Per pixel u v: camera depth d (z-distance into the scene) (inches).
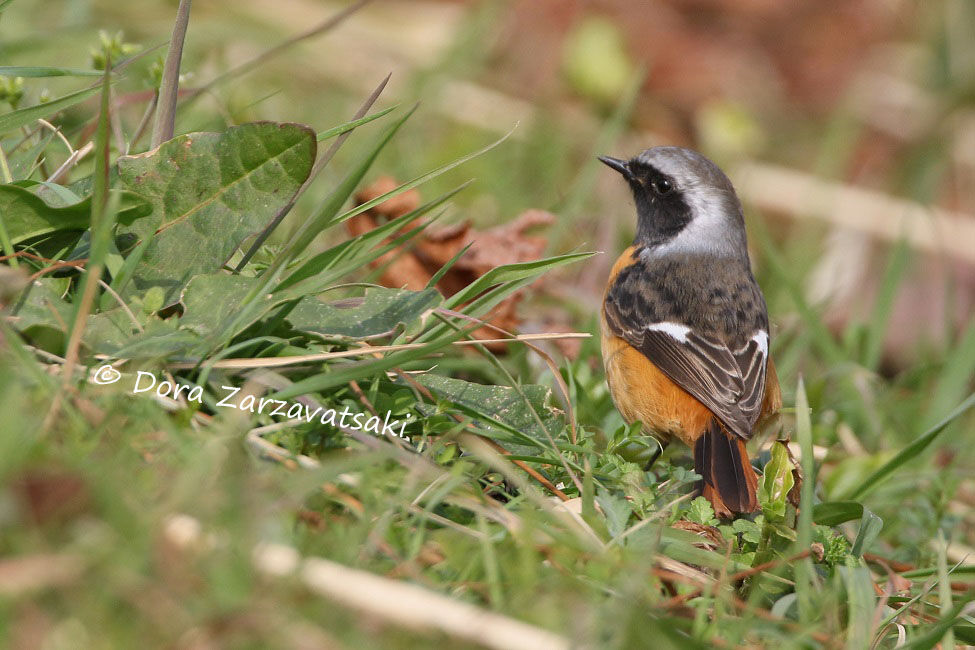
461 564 247.3
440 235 458.0
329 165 577.6
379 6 808.3
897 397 528.7
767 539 299.3
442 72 703.7
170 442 248.4
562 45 834.2
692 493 337.1
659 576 269.6
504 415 322.3
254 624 202.8
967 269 755.4
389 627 218.7
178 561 211.9
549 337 325.4
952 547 378.0
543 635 221.1
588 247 584.4
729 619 258.5
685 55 894.4
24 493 210.1
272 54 410.0
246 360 282.8
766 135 884.0
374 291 329.1
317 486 241.6
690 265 451.5
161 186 314.2
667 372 414.0
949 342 593.9
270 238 411.8
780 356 548.4
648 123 834.8
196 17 681.0
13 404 221.3
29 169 334.0
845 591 288.5
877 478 363.3
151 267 313.4
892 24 984.3
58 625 195.9
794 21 954.1
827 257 726.5
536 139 698.2
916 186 852.0
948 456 477.1
